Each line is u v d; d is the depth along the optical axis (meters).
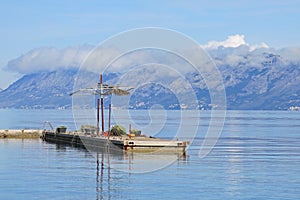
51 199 35.81
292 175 44.91
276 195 37.28
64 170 46.59
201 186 40.09
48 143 74.69
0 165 49.78
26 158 55.31
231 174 45.19
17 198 35.94
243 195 37.22
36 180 41.84
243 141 80.69
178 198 36.28
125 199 36.00
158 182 41.44
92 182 41.34
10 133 85.38
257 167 49.59
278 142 78.75
